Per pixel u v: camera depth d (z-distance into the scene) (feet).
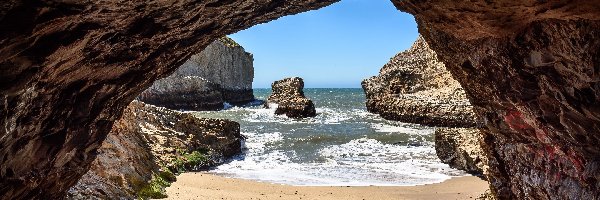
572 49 12.19
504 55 15.25
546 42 12.94
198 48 17.83
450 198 34.73
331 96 299.58
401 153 58.49
